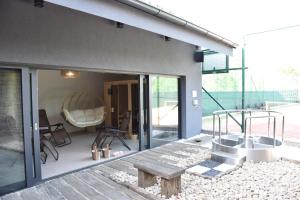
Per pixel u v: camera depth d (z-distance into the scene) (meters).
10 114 3.36
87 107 8.03
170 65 6.10
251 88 11.63
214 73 7.61
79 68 4.16
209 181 3.47
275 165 4.02
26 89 3.46
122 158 4.90
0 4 3.14
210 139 6.43
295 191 3.06
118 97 7.78
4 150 3.31
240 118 7.83
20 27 3.33
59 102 7.78
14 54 3.27
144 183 3.31
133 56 5.11
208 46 5.32
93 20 4.31
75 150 5.68
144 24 3.65
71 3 2.68
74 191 3.33
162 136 6.06
